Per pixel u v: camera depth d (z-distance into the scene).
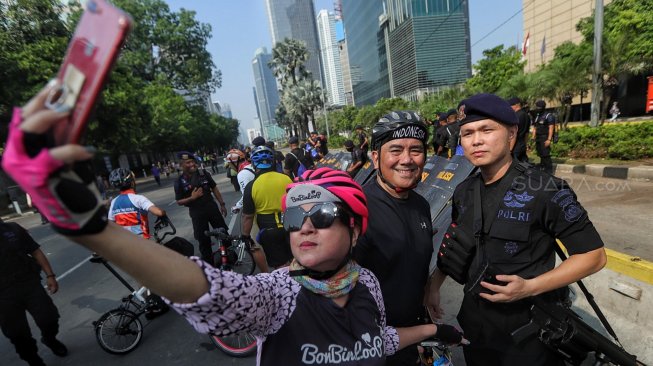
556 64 16.92
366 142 7.89
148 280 0.64
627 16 14.84
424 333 1.33
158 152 43.38
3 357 3.27
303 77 42.19
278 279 0.95
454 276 1.57
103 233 0.58
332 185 0.95
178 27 35.56
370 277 1.12
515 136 1.41
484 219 1.43
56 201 0.51
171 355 3.05
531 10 31.70
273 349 0.89
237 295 0.75
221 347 3.00
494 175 1.43
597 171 6.91
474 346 1.54
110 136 19.78
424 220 1.60
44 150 0.48
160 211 3.44
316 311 0.91
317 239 0.91
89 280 5.09
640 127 7.37
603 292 2.37
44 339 2.97
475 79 29.12
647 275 2.07
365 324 0.98
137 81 23.77
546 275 1.26
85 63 0.51
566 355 1.41
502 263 1.37
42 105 0.50
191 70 38.22
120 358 3.07
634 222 4.25
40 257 2.89
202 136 49.84
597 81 9.58
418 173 1.50
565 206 1.26
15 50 14.59
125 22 0.49
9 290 2.63
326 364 0.89
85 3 0.53
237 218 8.16
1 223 2.67
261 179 3.24
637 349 2.09
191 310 0.72
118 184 3.46
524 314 1.38
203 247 4.56
